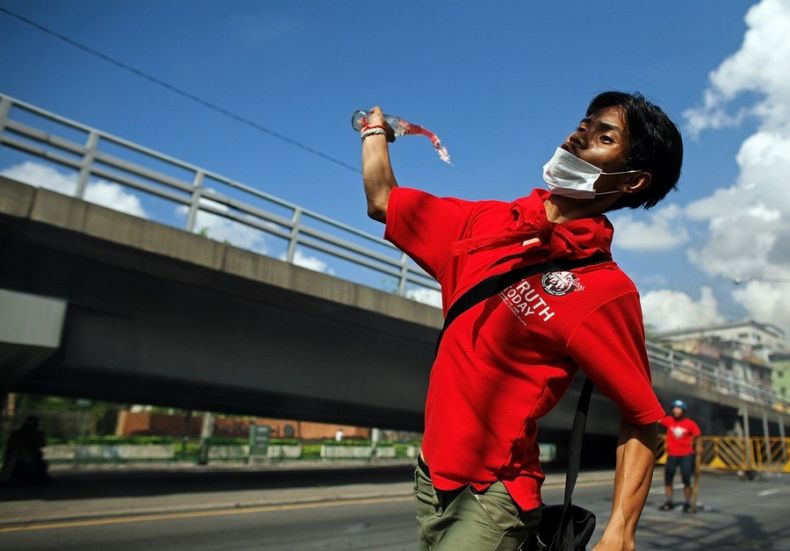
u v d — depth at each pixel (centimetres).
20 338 927
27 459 1253
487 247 125
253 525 786
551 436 2833
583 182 129
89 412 3950
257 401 1706
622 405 113
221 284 1177
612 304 113
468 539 112
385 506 1015
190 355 1201
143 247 1004
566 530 115
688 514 932
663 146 132
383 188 146
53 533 699
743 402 2738
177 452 2206
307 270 1227
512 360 116
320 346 1430
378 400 1552
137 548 632
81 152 959
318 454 2620
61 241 977
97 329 1082
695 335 8331
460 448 116
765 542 705
